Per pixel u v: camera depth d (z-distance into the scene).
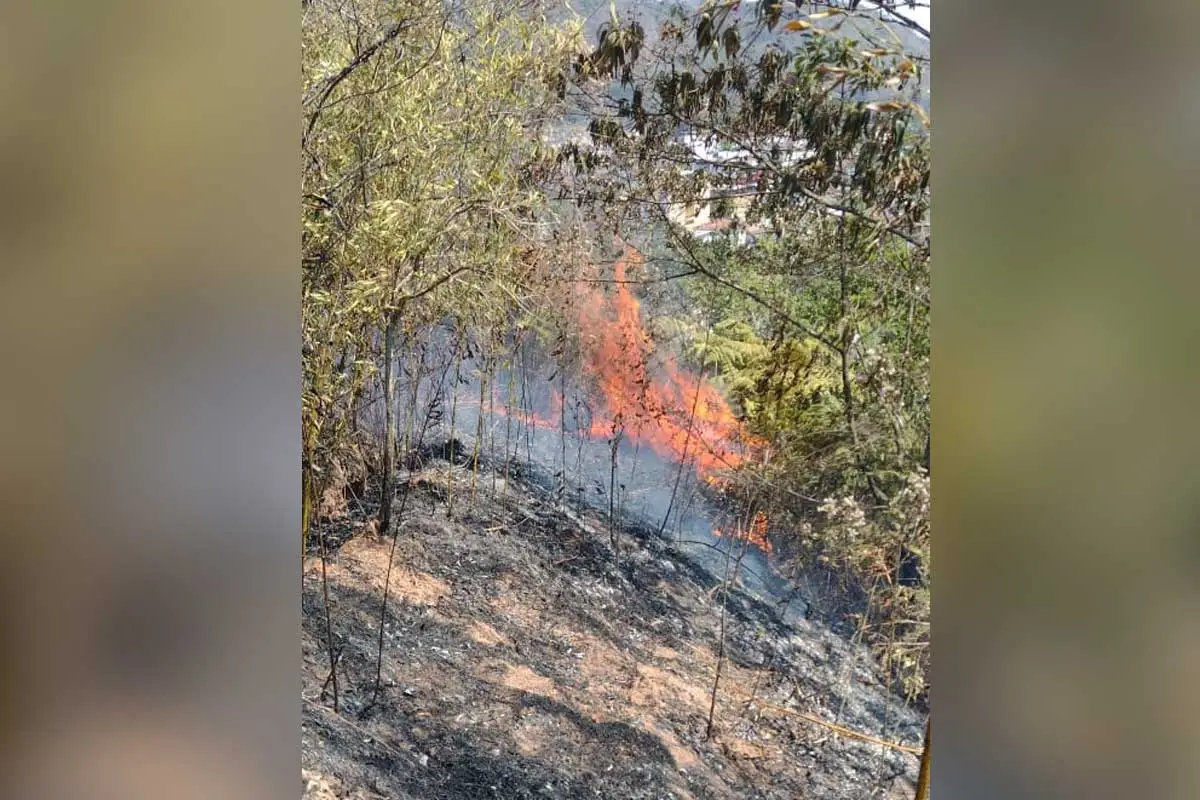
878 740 1.23
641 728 1.27
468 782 1.27
